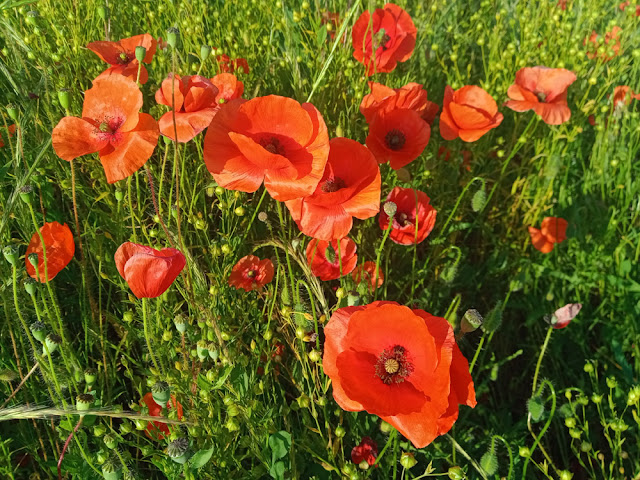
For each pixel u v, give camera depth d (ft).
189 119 1.10
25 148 1.52
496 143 2.06
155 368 1.13
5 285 1.19
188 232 1.41
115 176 1.04
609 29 2.19
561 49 2.08
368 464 1.16
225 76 1.41
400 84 2.00
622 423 1.13
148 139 1.05
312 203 1.15
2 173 1.26
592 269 1.75
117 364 1.38
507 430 1.44
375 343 0.93
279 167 1.08
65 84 1.61
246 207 1.45
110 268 1.43
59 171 1.53
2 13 1.50
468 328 1.05
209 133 1.10
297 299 1.16
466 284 1.80
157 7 1.98
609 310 1.73
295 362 1.34
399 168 1.47
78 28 1.76
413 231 1.44
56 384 0.95
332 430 1.32
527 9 2.08
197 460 0.96
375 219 1.73
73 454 1.05
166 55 1.71
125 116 1.05
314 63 1.75
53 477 1.21
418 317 0.87
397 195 1.46
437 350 0.91
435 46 1.99
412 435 0.90
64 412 0.83
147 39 1.56
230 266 1.33
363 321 0.91
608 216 1.81
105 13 1.61
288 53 1.74
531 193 1.99
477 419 1.54
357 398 0.89
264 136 1.13
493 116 1.59
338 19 1.92
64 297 1.47
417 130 1.47
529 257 1.90
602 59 2.02
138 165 1.04
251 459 1.27
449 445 1.35
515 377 1.67
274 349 1.32
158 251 0.96
